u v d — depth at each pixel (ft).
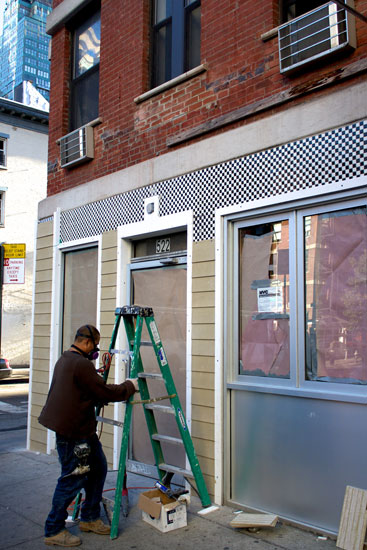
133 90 20.65
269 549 12.23
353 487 12.19
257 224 15.39
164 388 18.47
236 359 15.53
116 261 20.35
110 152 21.65
